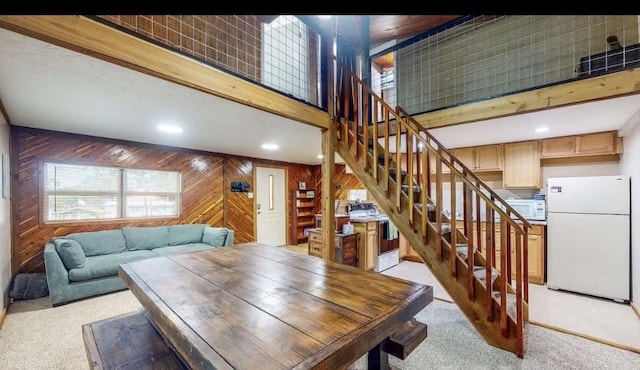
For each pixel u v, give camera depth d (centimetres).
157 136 427
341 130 370
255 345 96
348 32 508
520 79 410
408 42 416
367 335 107
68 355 226
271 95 296
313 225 775
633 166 326
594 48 356
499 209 225
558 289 377
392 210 301
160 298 140
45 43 173
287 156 633
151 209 482
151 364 138
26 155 368
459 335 256
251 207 636
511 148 458
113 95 258
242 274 180
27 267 366
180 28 325
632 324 279
